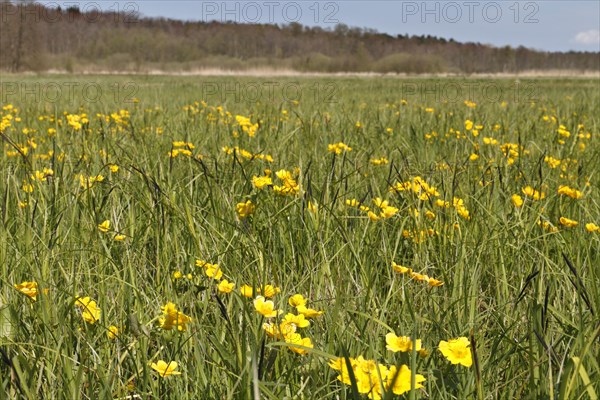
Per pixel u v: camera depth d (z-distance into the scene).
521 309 2.18
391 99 14.64
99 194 3.14
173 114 8.93
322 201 2.88
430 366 1.70
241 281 2.20
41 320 1.86
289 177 2.75
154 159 4.24
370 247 2.63
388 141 5.86
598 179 4.04
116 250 2.58
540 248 2.81
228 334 1.79
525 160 4.77
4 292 2.15
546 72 72.25
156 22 79.06
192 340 1.82
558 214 3.17
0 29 57.12
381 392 1.27
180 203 3.02
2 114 8.09
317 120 7.44
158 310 2.06
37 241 2.61
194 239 2.39
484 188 3.48
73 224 2.70
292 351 1.67
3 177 3.51
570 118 8.41
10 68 58.06
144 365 1.61
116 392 1.72
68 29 67.38
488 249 2.75
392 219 3.11
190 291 1.98
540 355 1.71
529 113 9.95
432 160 4.70
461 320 2.00
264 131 5.95
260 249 2.40
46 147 5.14
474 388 1.59
